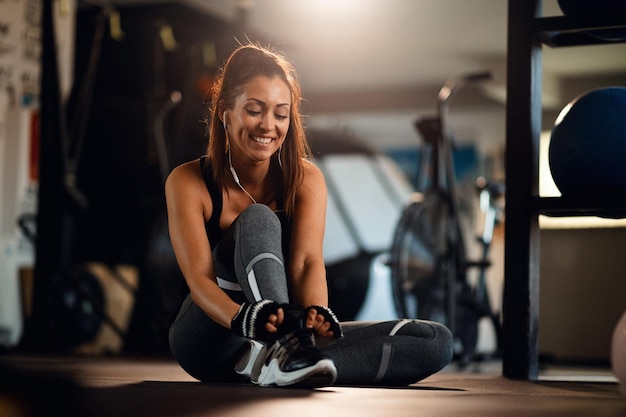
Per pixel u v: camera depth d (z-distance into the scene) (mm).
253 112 2270
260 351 2203
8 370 1764
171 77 6949
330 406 1609
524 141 3006
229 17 7766
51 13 5648
